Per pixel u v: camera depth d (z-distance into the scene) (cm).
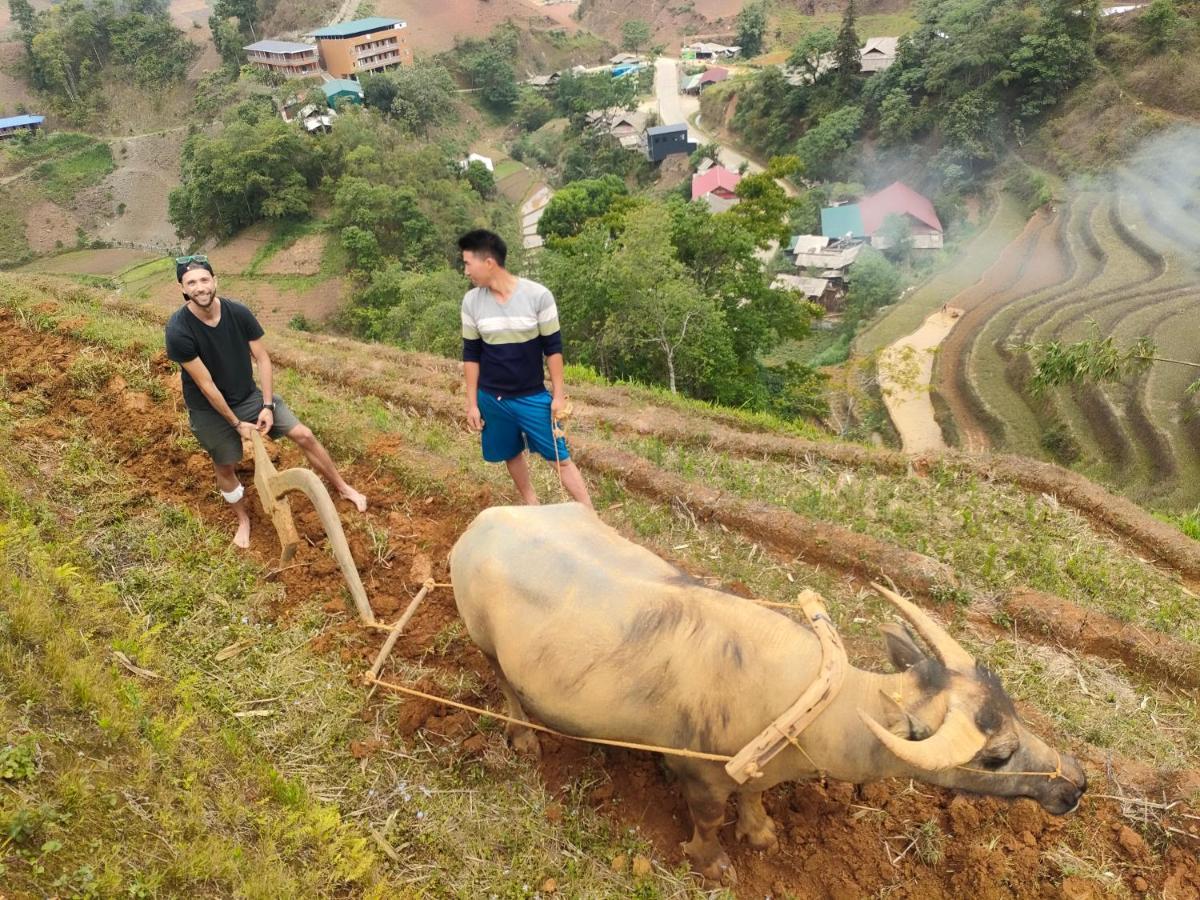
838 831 492
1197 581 777
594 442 889
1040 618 662
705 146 8531
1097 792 519
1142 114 6012
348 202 6294
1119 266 4825
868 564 710
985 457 933
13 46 11350
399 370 1154
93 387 847
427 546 672
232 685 525
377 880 421
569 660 421
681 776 443
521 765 511
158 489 702
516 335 586
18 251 8506
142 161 9581
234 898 371
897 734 392
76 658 459
